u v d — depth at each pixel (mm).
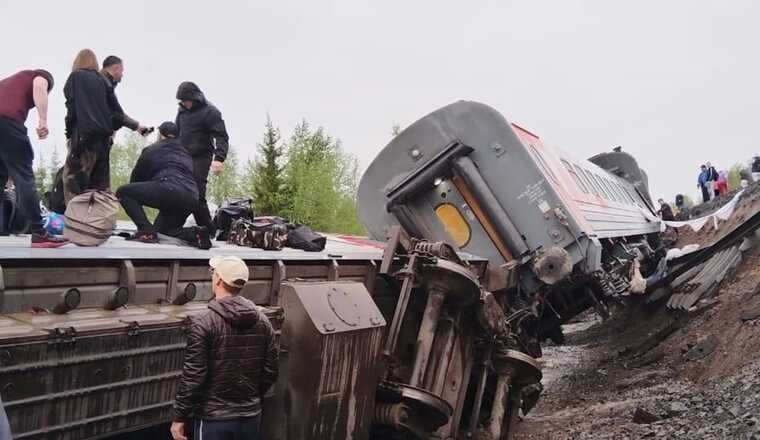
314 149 28391
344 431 4453
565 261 7531
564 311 9422
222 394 3230
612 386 9570
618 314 16203
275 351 3486
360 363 4578
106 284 3535
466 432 6824
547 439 7121
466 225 8328
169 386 3508
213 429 3195
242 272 3334
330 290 4629
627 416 7277
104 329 3129
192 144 5973
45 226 4891
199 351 3150
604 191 13938
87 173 4867
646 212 19891
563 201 7945
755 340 7723
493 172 8164
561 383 10875
